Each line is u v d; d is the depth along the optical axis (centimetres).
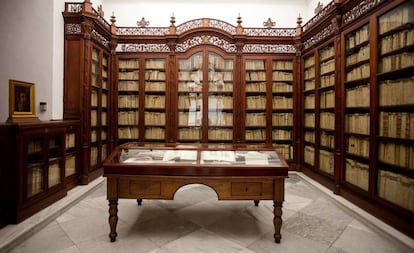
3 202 251
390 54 275
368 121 309
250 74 539
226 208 324
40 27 381
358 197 315
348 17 350
